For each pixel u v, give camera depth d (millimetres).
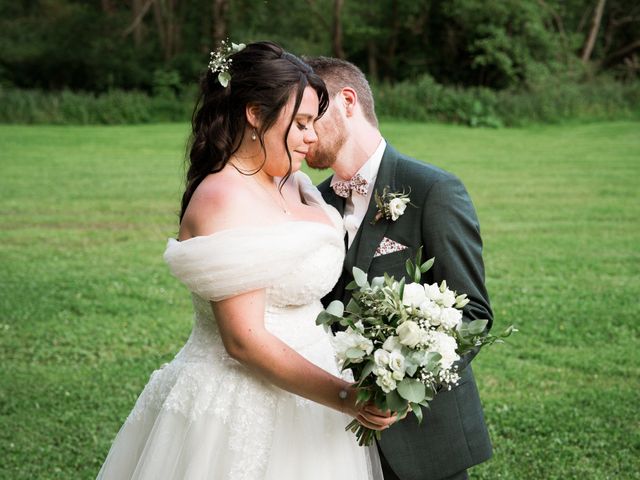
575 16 38000
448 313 2168
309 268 2387
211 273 2205
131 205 11922
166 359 5742
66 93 26562
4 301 7004
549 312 6750
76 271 8117
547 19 35594
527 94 28000
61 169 15641
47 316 6652
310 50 35094
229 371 2389
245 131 2395
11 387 5176
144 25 35531
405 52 36156
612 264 8438
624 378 5387
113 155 18094
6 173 14930
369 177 2848
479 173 15359
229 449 2324
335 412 2500
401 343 2133
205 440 2332
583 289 7465
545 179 14531
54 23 35062
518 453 4258
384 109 27234
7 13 36375
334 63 2850
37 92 27078
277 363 2240
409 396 2076
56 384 5246
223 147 2379
